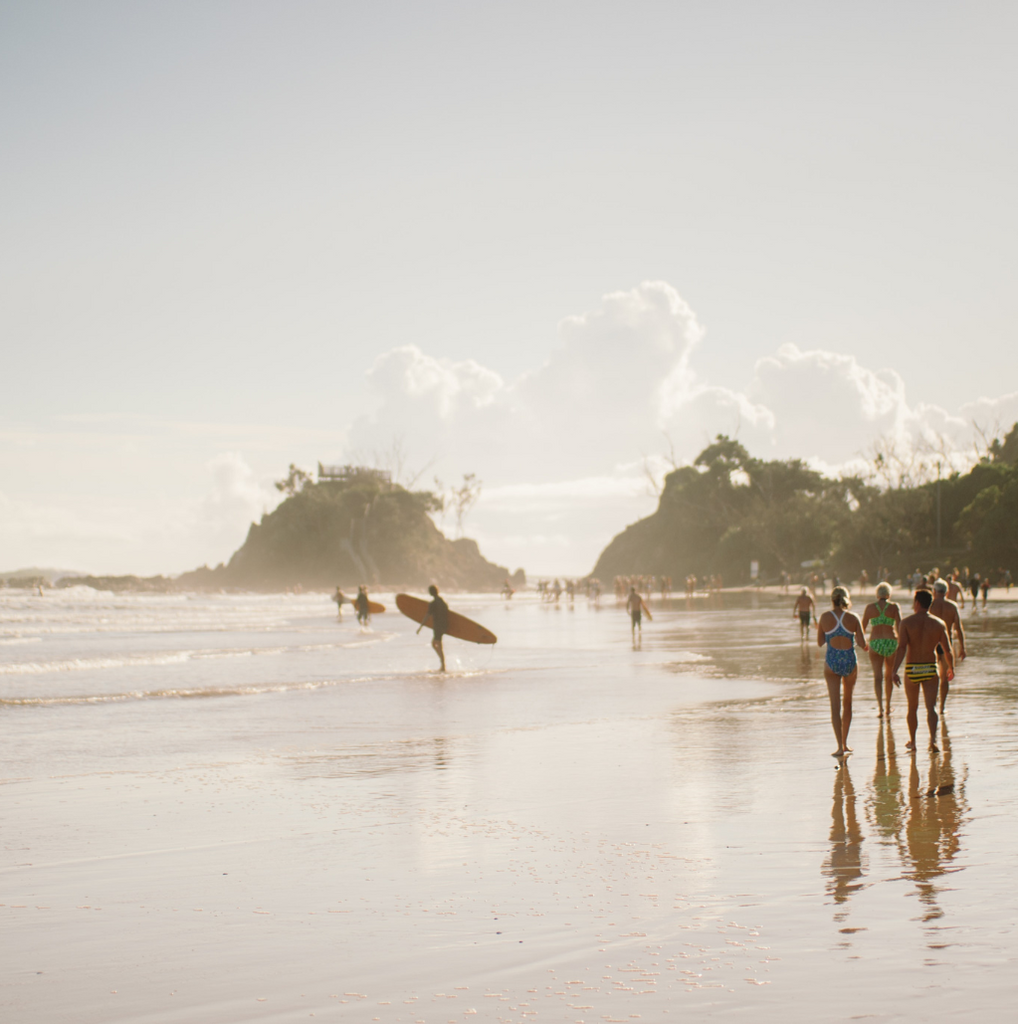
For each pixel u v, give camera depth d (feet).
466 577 563.48
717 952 14.83
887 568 307.37
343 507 533.14
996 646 77.05
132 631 147.84
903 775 29.09
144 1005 13.53
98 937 16.47
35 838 23.73
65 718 47.65
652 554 531.50
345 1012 13.08
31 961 15.33
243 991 13.96
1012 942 14.96
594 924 16.39
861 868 19.30
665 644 96.68
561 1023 12.43
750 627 126.11
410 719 45.96
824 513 385.09
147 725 45.06
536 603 303.07
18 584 555.28
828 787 27.71
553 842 22.27
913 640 33.27
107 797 28.78
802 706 47.39
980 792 26.35
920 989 13.15
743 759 32.81
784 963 14.25
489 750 36.29
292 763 34.40
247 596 421.18
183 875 20.35
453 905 17.75
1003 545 256.73
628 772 30.99
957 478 331.98
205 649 102.58
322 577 520.01
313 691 58.85
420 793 28.60
